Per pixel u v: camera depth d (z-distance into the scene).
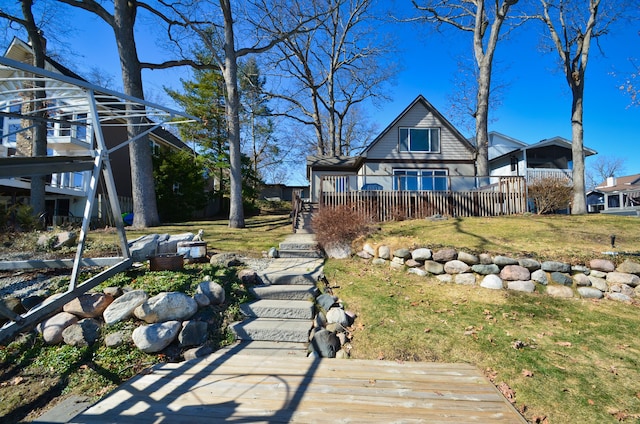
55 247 5.52
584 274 5.27
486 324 4.17
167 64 12.14
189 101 19.89
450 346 3.68
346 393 2.79
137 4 11.69
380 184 15.98
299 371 3.19
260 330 3.94
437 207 10.85
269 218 16.02
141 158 10.69
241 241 8.09
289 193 34.34
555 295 5.05
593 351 3.55
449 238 6.74
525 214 9.97
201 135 21.05
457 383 2.96
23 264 4.30
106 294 3.87
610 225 7.76
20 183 12.58
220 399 2.71
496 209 11.06
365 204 10.43
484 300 4.88
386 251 6.25
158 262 4.89
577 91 11.71
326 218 7.19
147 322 3.64
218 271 5.16
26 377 2.98
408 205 10.63
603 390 2.93
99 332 3.50
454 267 5.59
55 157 3.71
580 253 5.68
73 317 3.57
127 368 3.19
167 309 3.69
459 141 17.70
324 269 5.93
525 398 2.82
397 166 17.36
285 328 3.96
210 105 20.30
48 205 15.16
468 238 6.70
